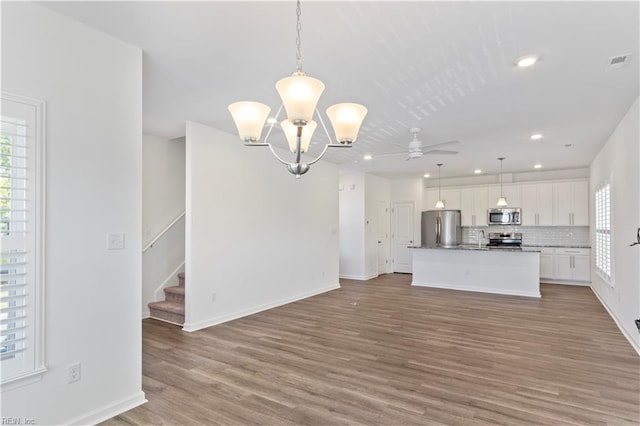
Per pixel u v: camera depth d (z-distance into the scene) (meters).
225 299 4.77
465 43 2.48
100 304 2.35
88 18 2.20
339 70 2.91
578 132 4.75
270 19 2.20
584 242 7.88
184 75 3.03
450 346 3.74
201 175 4.47
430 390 2.74
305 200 6.40
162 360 3.37
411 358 3.41
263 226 5.44
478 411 2.42
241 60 2.76
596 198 6.27
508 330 4.31
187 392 2.72
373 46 2.53
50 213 2.11
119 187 2.47
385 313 5.18
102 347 2.36
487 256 6.92
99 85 2.37
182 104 3.75
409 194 9.50
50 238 2.10
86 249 2.28
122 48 2.50
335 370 3.13
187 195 4.36
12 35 1.96
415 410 2.45
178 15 2.16
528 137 5.02
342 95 3.44
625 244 4.09
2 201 1.93
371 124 4.38
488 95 3.44
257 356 3.47
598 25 2.25
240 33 2.37
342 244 8.66
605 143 5.32
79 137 2.26
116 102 2.46
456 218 8.72
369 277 8.56
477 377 2.97
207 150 4.56
